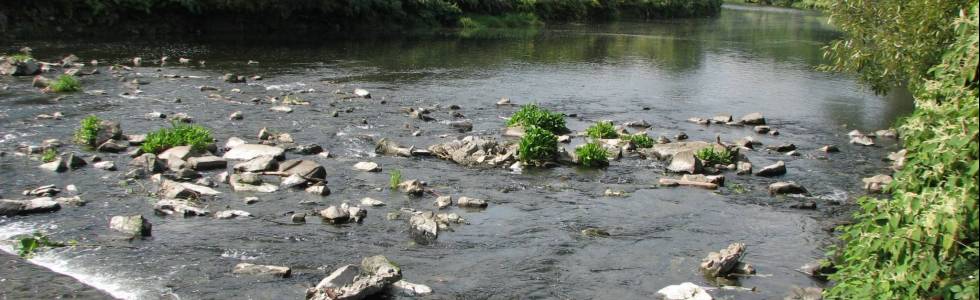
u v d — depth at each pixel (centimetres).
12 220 1115
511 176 1525
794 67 3997
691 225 1245
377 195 1341
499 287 960
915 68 1705
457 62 3731
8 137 1645
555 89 2920
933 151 667
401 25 5909
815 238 1196
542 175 1544
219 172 1438
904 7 1750
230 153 1566
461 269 1013
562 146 1780
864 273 766
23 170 1384
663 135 1988
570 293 950
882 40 1809
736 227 1243
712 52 4809
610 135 1978
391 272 941
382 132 1922
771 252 1124
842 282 786
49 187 1254
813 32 7069
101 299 873
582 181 1508
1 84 2308
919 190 716
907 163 790
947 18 1589
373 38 4925
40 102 2062
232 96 2370
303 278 958
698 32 6844
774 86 3219
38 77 2334
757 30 7288
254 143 1709
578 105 2555
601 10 8575
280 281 944
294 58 3581
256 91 2508
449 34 5603
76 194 1254
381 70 3278
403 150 1669
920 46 1680
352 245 1084
